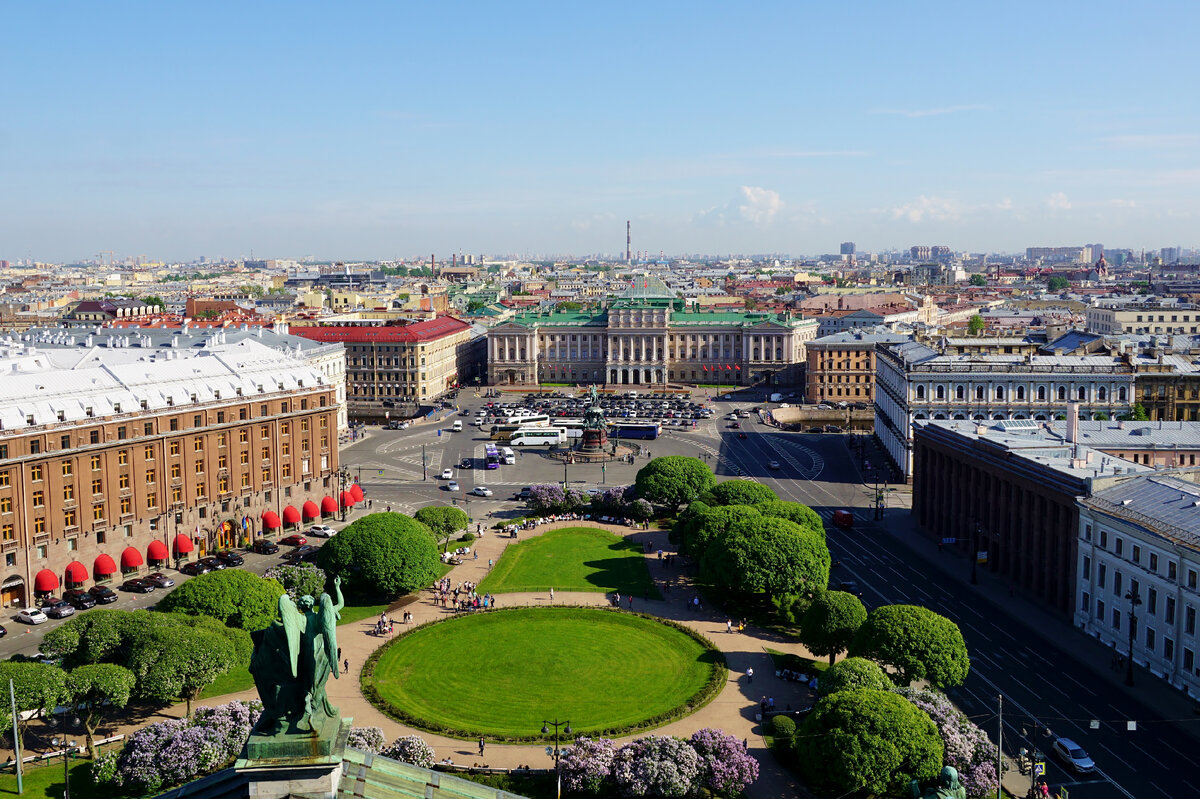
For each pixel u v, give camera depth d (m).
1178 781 110.81
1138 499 151.12
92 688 114.12
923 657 125.69
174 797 40.66
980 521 194.75
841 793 108.19
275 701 40.12
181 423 198.00
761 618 163.25
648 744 107.88
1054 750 116.69
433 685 137.12
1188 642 133.50
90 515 181.25
